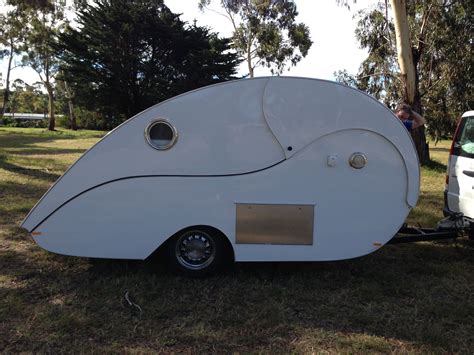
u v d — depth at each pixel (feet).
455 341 11.25
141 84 125.49
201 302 12.98
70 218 13.80
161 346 10.66
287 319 12.14
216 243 14.37
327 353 10.52
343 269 15.88
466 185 18.24
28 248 17.40
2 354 10.14
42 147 70.13
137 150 13.65
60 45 124.57
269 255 14.24
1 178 34.04
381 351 10.70
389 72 69.26
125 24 116.26
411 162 14.32
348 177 14.20
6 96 187.32
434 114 66.80
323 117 13.96
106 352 10.28
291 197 14.10
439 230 17.25
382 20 70.64
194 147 13.74
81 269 15.21
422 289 14.46
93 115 174.91
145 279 14.38
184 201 13.89
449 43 62.44
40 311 12.13
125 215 13.85
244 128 13.80
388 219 14.48
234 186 13.93
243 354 10.34
